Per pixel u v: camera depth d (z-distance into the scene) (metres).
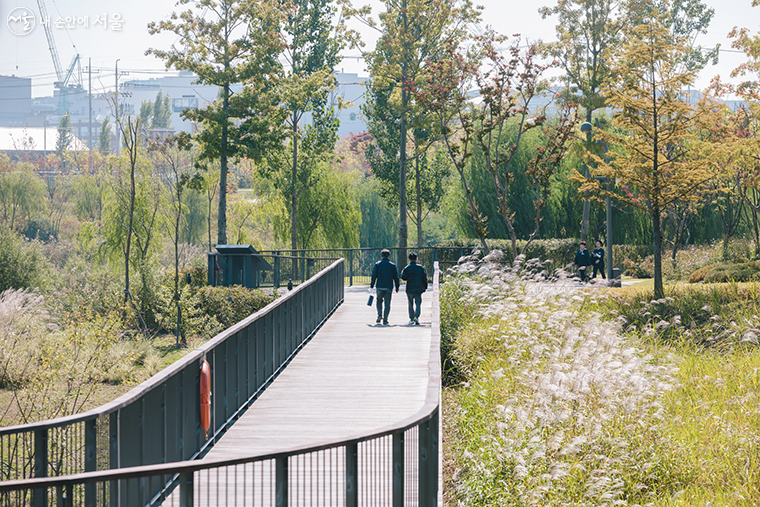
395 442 4.68
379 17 31.31
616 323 13.37
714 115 21.11
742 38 24.48
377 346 13.39
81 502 5.20
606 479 7.26
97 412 4.91
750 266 22.77
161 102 122.69
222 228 32.78
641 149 22.14
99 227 42.12
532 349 10.91
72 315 23.56
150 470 3.79
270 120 33.41
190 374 6.85
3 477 6.55
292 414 8.71
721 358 13.34
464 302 15.77
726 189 22.16
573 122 25.44
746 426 9.54
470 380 11.01
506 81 25.55
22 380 16.45
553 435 8.07
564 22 35.28
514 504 7.11
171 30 31.53
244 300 26.75
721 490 7.96
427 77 27.53
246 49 32.41
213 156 32.78
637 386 9.02
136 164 39.88
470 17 31.11
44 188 72.69
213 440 7.52
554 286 14.92
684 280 29.45
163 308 29.72
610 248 26.80
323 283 16.47
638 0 34.16
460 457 8.21
